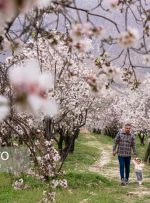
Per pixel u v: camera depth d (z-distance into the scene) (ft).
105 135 274.36
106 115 214.28
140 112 137.59
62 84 67.41
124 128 62.49
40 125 57.26
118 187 59.82
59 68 55.93
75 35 7.59
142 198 51.57
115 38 7.78
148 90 137.80
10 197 45.85
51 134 58.08
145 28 9.41
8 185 50.88
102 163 106.32
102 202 46.62
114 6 8.95
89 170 88.07
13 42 9.07
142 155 138.00
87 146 168.35
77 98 75.82
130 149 62.44
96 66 9.83
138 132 141.59
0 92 11.94
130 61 9.79
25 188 48.88
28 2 4.08
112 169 92.07
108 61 9.76
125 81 11.63
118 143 62.59
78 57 11.85
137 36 7.38
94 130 289.74
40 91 4.60
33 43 13.52
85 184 59.72
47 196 24.00
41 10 8.91
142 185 61.98
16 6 4.01
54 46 10.16
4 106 4.86
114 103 200.64
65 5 8.76
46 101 4.74
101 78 8.56
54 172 23.41
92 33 7.68
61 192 50.55
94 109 107.04
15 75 4.50
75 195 49.80
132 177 73.77
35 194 46.75
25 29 8.68
